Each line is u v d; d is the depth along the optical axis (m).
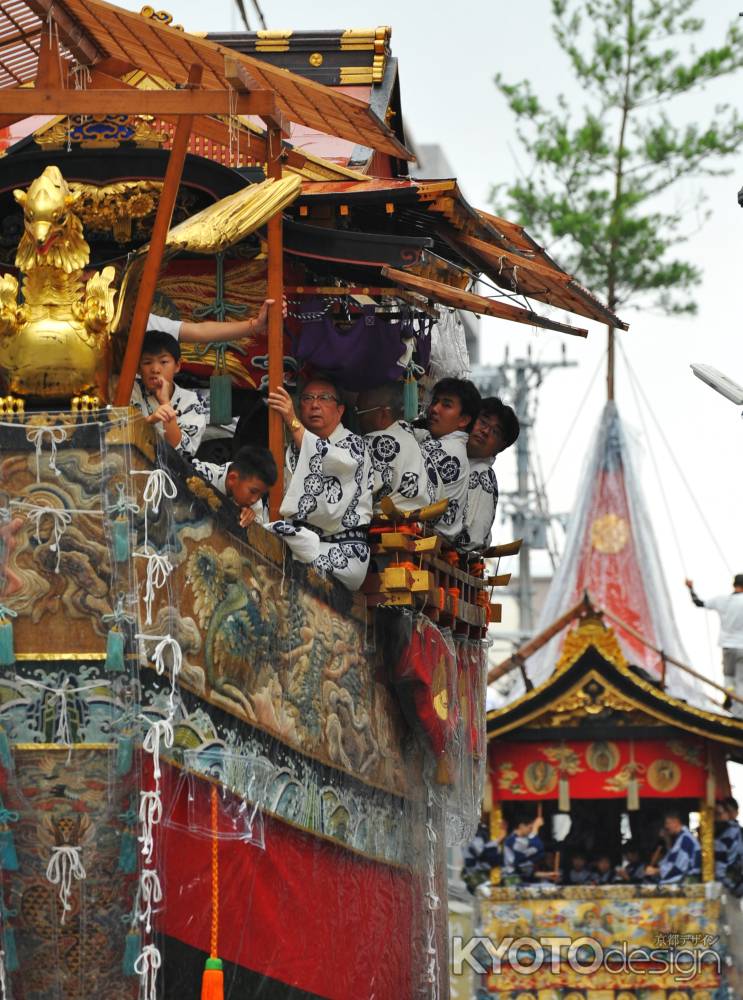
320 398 25.89
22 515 19.67
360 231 28.28
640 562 57.50
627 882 52.06
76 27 26.55
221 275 27.41
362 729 26.47
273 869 22.91
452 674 29.41
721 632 53.81
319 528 25.69
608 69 66.12
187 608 20.59
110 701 19.56
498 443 31.14
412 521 27.09
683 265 66.06
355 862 26.08
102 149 26.38
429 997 29.55
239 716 21.80
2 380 22.12
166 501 20.25
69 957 19.70
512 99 66.38
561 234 65.81
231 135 26.33
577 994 50.22
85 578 19.62
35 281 20.50
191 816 20.62
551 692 50.88
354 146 31.47
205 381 28.53
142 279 21.06
